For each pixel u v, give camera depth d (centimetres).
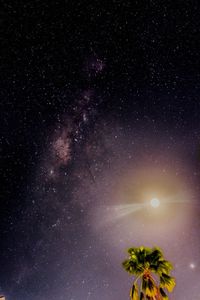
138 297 1374
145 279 1384
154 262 1400
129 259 1439
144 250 1437
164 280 1379
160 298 1347
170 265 1405
